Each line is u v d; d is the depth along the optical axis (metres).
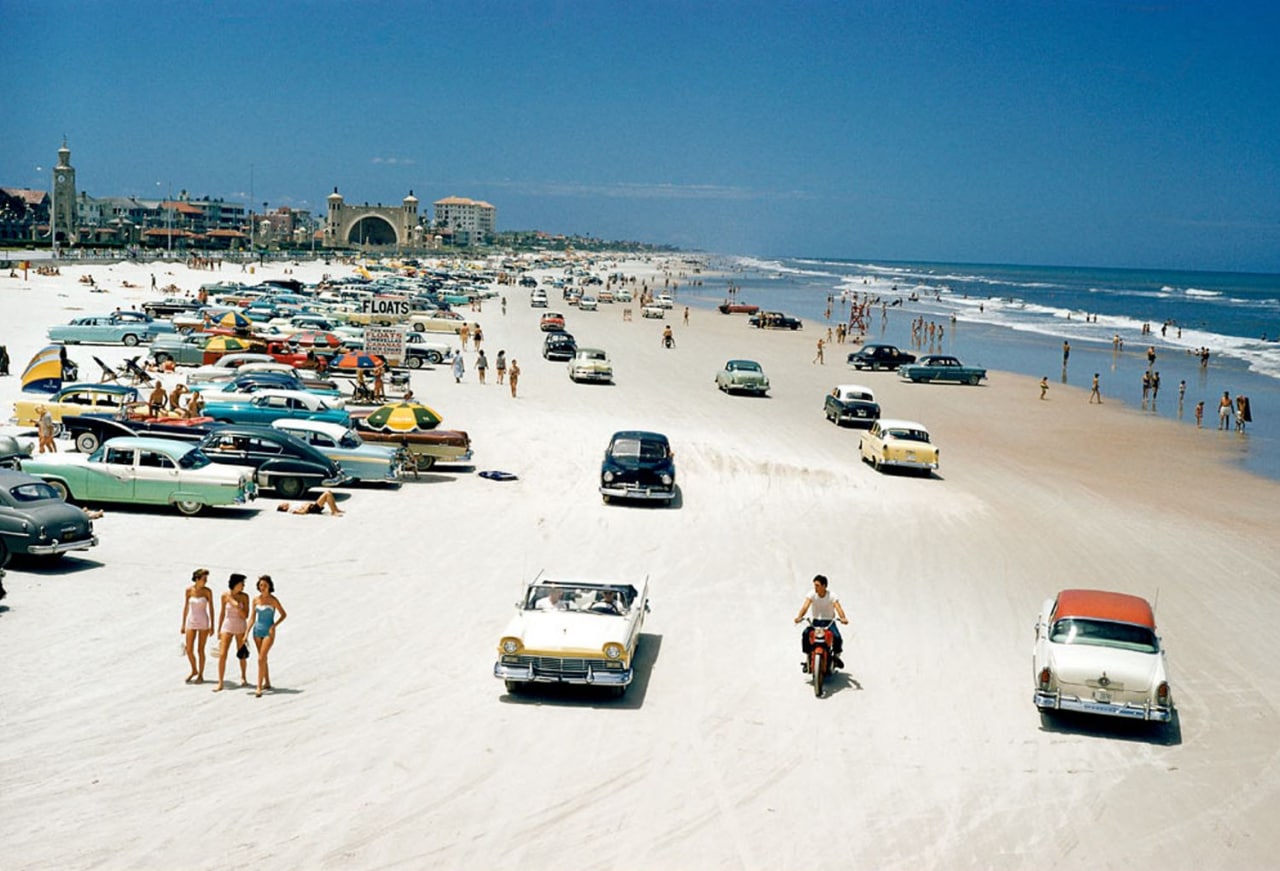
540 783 11.86
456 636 16.44
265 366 39.34
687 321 94.12
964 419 44.56
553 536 22.86
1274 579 22.48
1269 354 79.94
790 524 24.89
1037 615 19.09
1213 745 13.88
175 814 10.72
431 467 29.16
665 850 10.61
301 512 23.62
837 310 126.50
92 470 22.27
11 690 13.42
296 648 15.58
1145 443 40.31
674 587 19.61
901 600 19.58
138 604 16.94
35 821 10.43
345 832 10.59
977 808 11.83
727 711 14.15
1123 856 10.97
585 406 42.09
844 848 10.84
